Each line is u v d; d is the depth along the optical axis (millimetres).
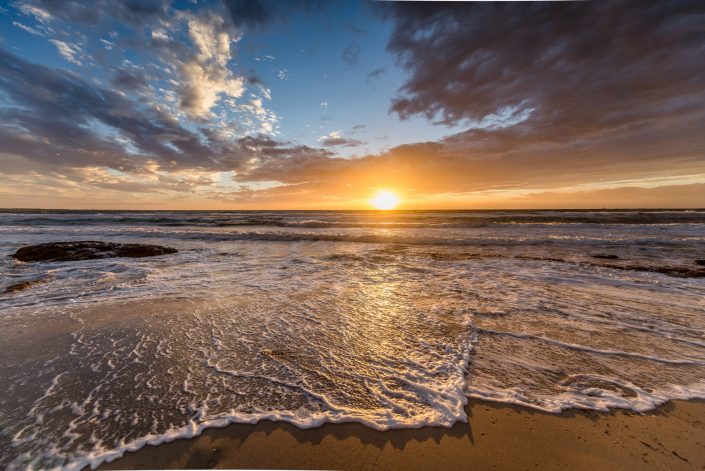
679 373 3539
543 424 2709
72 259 11070
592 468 2266
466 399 3064
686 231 19766
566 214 42219
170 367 3680
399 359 3906
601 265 9820
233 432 2627
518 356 3967
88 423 2709
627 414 2832
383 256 11914
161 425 2697
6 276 8391
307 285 7629
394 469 2287
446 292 7008
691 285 7418
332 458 2383
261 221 31578
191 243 15852
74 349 4113
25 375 3455
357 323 5148
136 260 10969
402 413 2863
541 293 6875
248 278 8336
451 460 2352
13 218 36812
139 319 5262
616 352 4059
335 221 31594
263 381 3396
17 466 2270
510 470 2264
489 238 16859
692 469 2244
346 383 3363
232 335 4637
